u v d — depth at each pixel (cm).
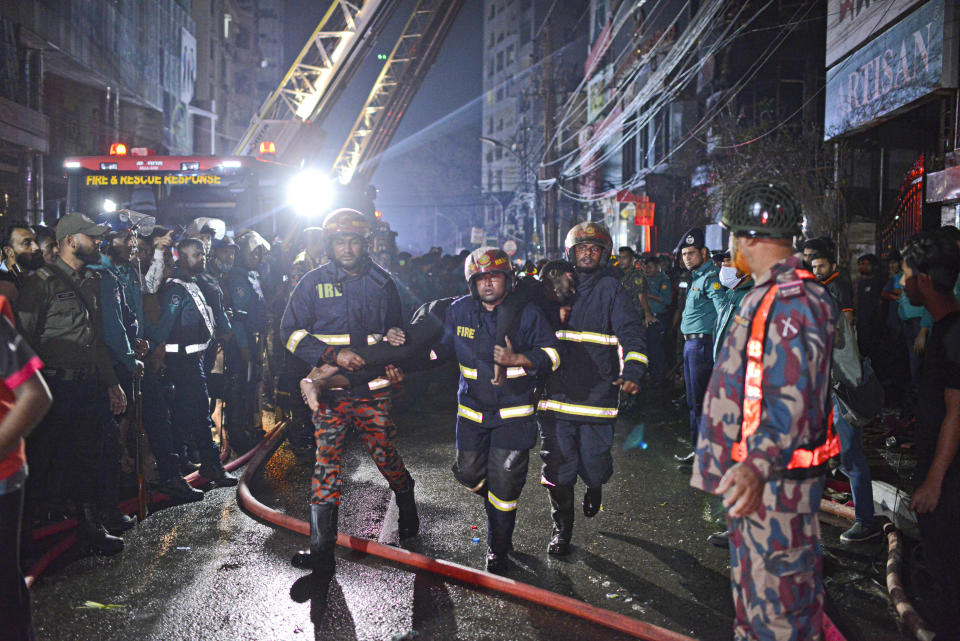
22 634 253
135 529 493
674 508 546
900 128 1314
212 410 711
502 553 425
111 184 1084
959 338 287
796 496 234
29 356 243
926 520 299
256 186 1088
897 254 939
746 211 243
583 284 450
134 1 2497
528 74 7056
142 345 518
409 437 792
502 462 417
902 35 1088
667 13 3278
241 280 735
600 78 4403
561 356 422
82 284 446
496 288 407
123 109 2658
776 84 2356
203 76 4584
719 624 365
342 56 2186
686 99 2770
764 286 238
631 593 401
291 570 427
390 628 357
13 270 465
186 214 1092
